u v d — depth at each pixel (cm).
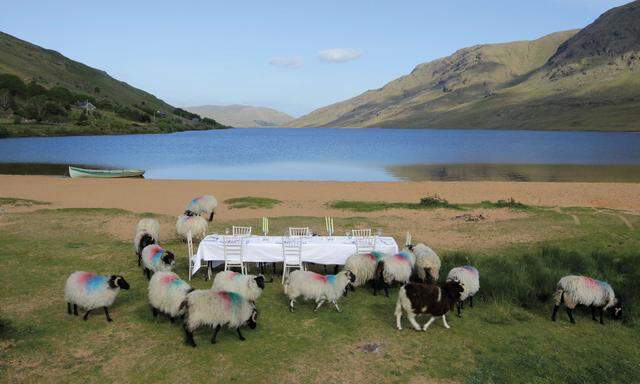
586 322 996
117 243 1573
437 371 775
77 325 927
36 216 1983
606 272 1265
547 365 798
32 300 1049
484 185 3409
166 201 2650
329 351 839
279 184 3412
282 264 1391
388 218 2102
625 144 10481
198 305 829
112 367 769
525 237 1705
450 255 1399
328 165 5784
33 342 845
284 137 17012
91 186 3184
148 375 746
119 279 951
